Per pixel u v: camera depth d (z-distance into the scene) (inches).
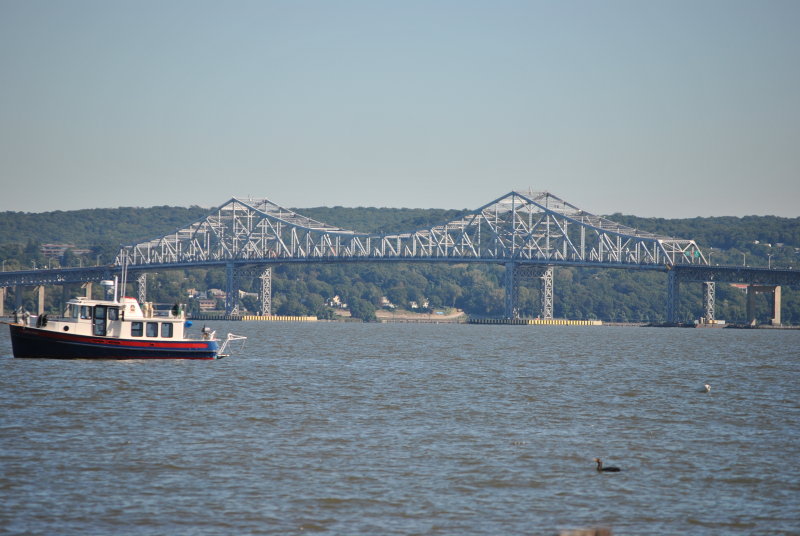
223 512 4817.9
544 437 6619.1
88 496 5024.6
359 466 5684.1
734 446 6378.0
